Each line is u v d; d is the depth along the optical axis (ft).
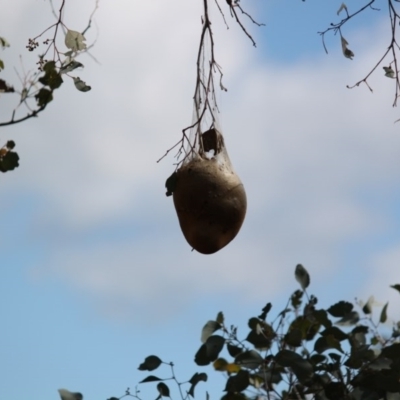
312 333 17.29
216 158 22.63
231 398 16.65
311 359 17.25
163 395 17.12
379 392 17.34
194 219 22.18
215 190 22.12
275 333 16.85
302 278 17.16
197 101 22.72
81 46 19.86
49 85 15.84
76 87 19.06
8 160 16.31
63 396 16.90
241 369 16.63
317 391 17.16
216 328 16.93
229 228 22.34
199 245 22.24
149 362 17.16
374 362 17.12
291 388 16.74
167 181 22.35
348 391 17.16
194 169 22.27
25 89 15.80
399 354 17.04
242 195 22.49
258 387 16.72
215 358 16.78
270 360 16.80
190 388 16.88
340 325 17.33
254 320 16.90
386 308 17.61
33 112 15.81
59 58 20.27
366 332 17.40
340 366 17.21
